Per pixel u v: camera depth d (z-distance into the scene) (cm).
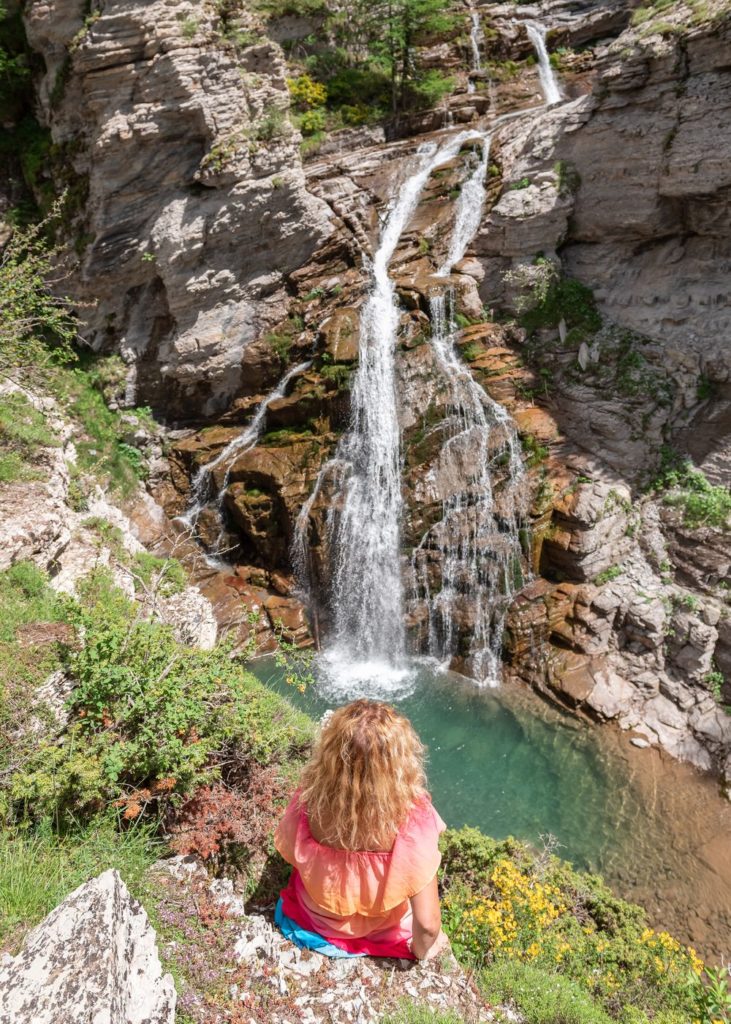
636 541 1284
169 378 1517
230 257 1467
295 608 1351
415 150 1734
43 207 1473
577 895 770
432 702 1202
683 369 1335
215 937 380
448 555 1320
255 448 1438
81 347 1507
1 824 437
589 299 1491
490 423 1370
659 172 1341
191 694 536
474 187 1623
